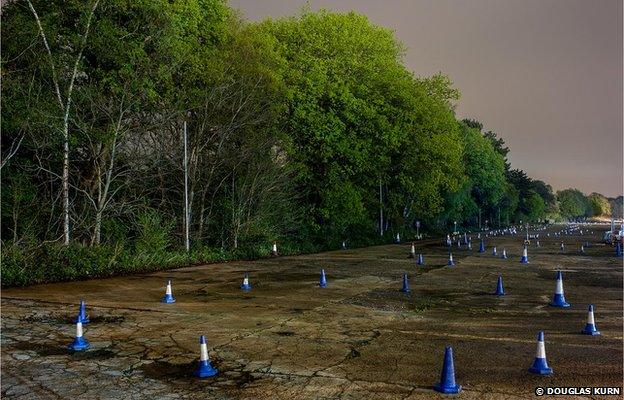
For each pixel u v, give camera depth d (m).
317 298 13.82
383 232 47.41
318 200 35.53
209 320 10.85
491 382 6.93
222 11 25.89
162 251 22.03
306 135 32.75
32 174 20.55
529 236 57.38
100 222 20.44
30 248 16.69
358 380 7.05
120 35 20.83
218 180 27.67
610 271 20.80
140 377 7.22
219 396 6.49
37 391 6.66
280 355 8.27
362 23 38.12
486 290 15.47
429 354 8.31
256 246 27.55
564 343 9.00
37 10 20.05
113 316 11.18
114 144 20.22
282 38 35.06
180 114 23.67
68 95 19.42
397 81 38.50
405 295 14.45
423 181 44.53
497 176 79.44
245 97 26.48
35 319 10.72
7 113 18.12
